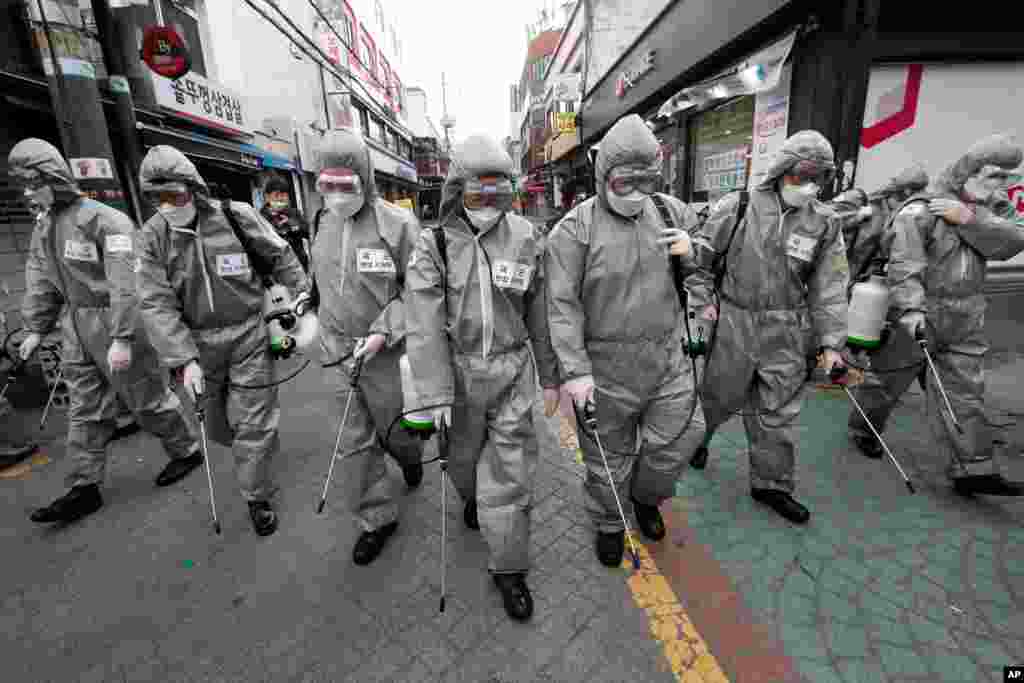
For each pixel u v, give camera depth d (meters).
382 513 2.24
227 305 2.30
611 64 10.70
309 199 13.05
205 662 1.70
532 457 1.91
